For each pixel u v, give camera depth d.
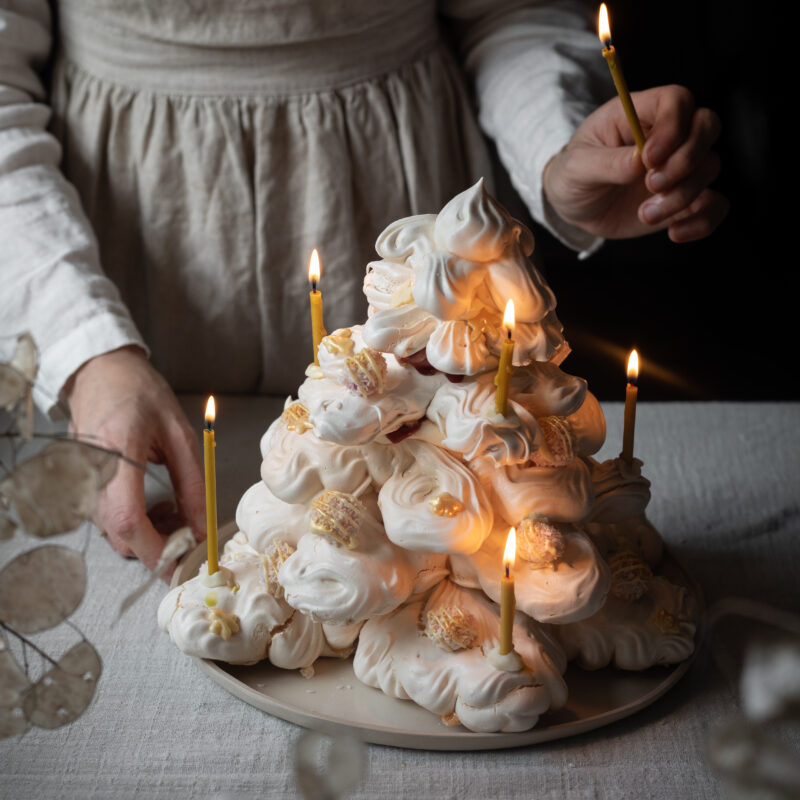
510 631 0.85
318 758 0.86
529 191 1.37
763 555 1.08
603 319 2.76
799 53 2.68
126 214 1.38
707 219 1.19
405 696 0.89
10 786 0.84
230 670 0.92
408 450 0.88
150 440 1.08
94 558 1.05
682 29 2.68
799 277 2.90
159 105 1.33
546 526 0.87
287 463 0.89
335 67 1.33
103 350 1.13
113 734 0.88
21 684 0.73
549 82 1.39
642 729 0.89
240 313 1.39
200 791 0.84
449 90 1.45
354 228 1.38
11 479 0.70
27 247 1.18
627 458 0.96
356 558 0.86
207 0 1.27
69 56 1.37
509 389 0.86
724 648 0.95
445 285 0.82
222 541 1.04
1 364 0.72
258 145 1.33
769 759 0.67
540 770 0.86
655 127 1.12
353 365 0.84
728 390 2.46
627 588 0.93
